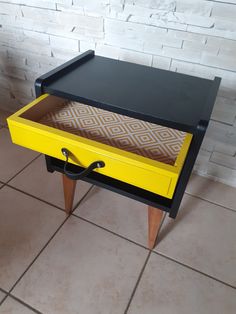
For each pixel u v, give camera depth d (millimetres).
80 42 984
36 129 593
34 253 856
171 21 800
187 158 574
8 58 1195
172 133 676
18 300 750
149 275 819
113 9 846
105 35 921
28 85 1260
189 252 882
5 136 1314
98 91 645
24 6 981
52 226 935
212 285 802
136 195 689
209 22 760
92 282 796
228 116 920
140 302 760
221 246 903
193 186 1111
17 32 1077
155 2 781
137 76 729
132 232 932
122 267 834
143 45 888
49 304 746
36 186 1068
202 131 519
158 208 686
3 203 1001
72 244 886
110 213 989
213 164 1087
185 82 714
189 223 970
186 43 826
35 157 1198
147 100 622
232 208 1030
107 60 809
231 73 829
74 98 630
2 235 901
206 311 749
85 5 876
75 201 1024
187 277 818
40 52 1097
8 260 835
